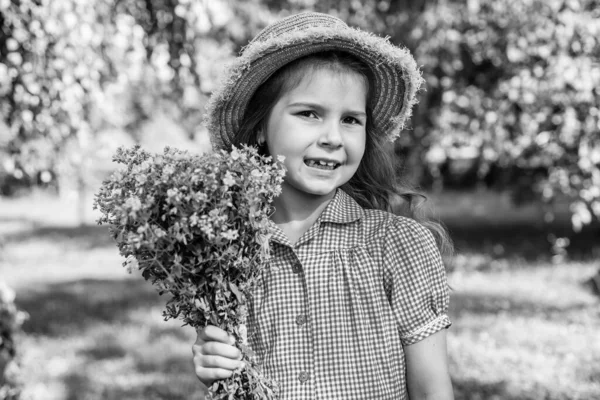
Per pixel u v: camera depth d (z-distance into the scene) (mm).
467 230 11320
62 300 7141
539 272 7430
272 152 1704
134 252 1418
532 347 4707
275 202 1735
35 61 3664
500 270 7602
